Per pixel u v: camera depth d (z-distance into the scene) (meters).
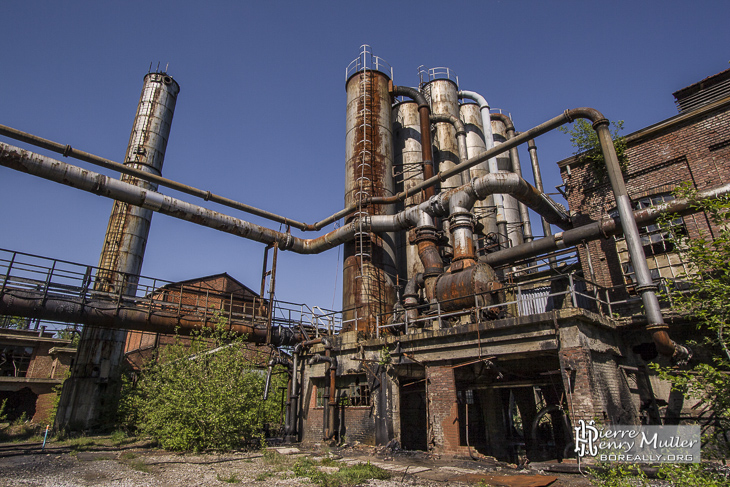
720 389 5.79
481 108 28.89
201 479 9.31
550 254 15.87
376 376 14.69
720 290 6.21
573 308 10.47
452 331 12.62
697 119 14.16
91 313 15.69
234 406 14.52
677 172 14.27
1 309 14.02
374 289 20.56
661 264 13.62
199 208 19.17
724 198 6.43
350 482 8.78
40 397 30.23
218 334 16.73
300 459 11.51
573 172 16.83
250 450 14.38
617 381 11.58
